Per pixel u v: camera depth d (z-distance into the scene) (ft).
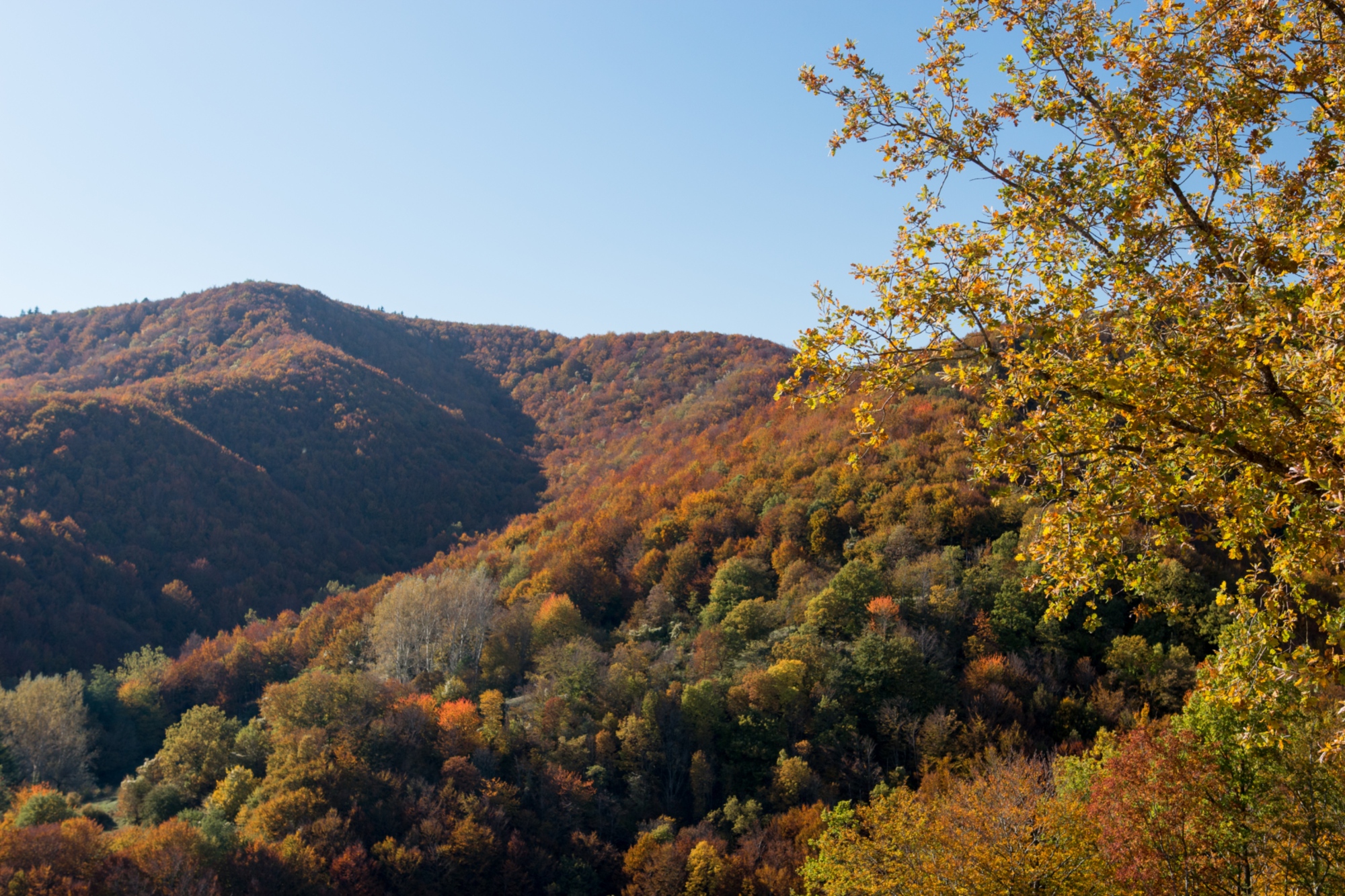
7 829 142.72
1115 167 37.42
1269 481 34.12
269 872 142.92
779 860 140.97
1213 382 32.81
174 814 183.11
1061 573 37.73
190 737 201.98
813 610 199.00
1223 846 57.77
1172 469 35.04
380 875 150.82
